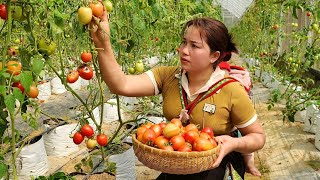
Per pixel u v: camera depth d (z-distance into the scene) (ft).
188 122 7.09
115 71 6.86
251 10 39.96
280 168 12.87
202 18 6.81
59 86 22.20
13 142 5.89
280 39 30.09
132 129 12.91
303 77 25.26
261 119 18.29
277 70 25.05
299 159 13.42
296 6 15.94
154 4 10.85
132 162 10.66
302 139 15.28
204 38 6.61
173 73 7.43
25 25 6.21
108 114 16.20
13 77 5.37
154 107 15.05
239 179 7.02
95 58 8.89
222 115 6.85
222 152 6.36
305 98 16.43
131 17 10.80
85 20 5.93
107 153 10.75
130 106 17.31
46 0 6.01
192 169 6.12
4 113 5.98
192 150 6.35
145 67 17.43
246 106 6.82
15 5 5.65
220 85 6.82
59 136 12.71
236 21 56.44
